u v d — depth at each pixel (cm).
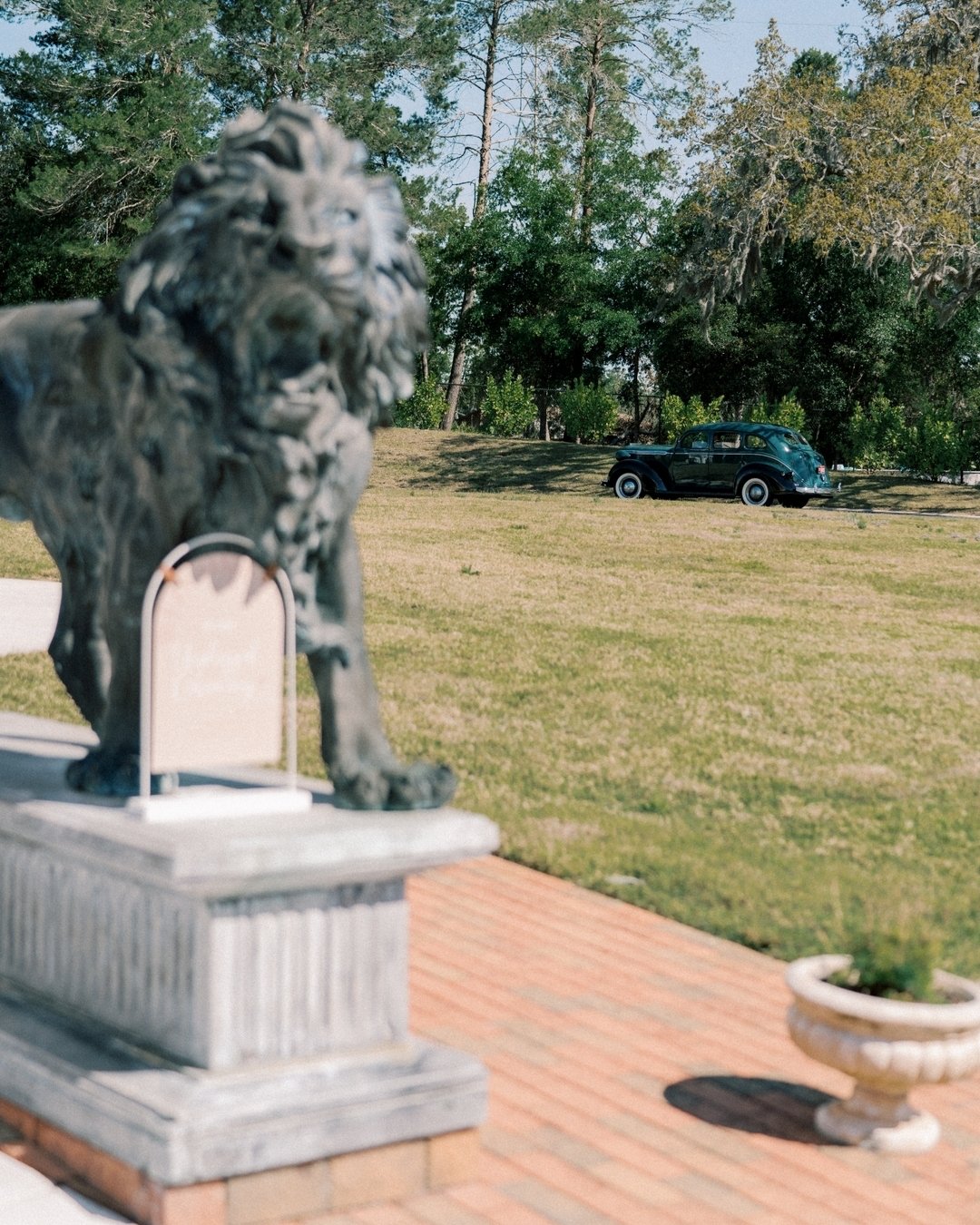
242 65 5125
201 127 4728
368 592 1898
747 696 1403
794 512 2983
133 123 4584
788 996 684
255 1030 412
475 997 648
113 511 451
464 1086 434
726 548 2436
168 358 407
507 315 6012
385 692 1348
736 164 3550
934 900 845
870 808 1049
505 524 2709
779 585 2105
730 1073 584
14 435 498
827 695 1422
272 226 383
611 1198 457
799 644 1677
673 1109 542
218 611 437
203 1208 391
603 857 887
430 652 1541
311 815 438
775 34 3491
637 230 5928
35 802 448
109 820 424
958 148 3158
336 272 386
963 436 3766
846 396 5697
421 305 429
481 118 5931
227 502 423
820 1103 561
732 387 5809
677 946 746
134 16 4616
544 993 661
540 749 1177
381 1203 424
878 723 1316
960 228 3130
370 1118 416
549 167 5888
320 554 445
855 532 2655
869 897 836
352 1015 428
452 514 2869
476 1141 445
